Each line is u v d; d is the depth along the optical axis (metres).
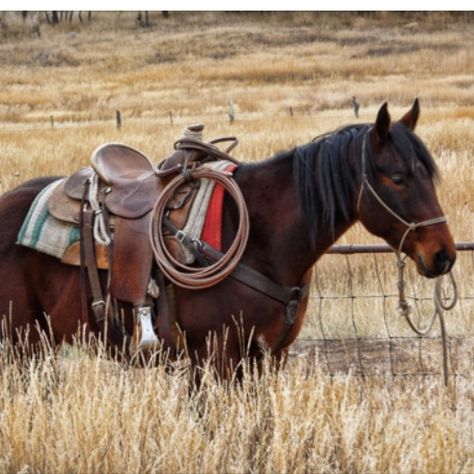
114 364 9.77
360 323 14.94
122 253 9.11
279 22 178.25
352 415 8.64
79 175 9.71
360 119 63.00
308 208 8.63
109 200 9.33
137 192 9.30
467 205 21.95
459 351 13.48
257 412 8.60
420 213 8.22
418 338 14.17
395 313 15.17
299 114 70.75
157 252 8.86
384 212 8.37
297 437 8.29
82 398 8.94
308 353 13.78
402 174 8.26
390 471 8.21
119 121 58.19
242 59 141.00
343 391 9.45
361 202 8.49
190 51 152.75
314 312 15.39
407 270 16.55
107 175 9.48
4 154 37.06
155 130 50.88
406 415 9.32
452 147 37.25
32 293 9.63
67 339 9.71
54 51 159.25
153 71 129.38
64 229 9.39
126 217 9.16
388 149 8.36
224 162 9.21
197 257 8.79
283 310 8.79
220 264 8.62
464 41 148.50
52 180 10.14
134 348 9.17
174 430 8.49
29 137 47.25
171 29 179.00
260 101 86.06
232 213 8.88
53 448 8.59
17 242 9.50
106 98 99.75
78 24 186.38
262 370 8.90
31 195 9.90
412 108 8.69
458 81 99.69
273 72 121.38
